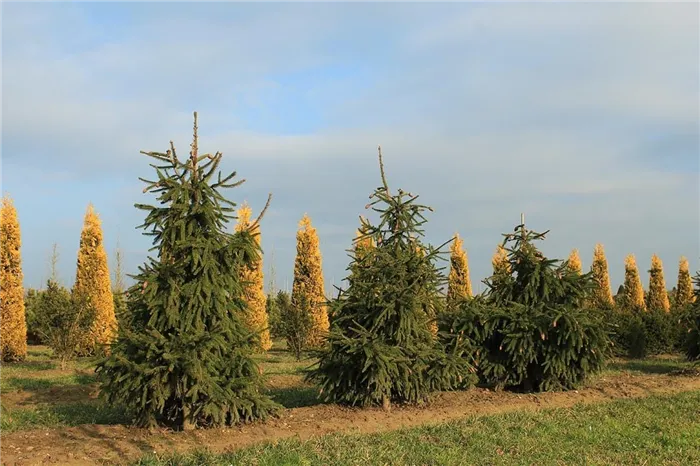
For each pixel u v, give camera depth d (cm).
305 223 2253
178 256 873
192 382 808
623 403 1113
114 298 2252
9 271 1864
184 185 855
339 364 1027
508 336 1195
